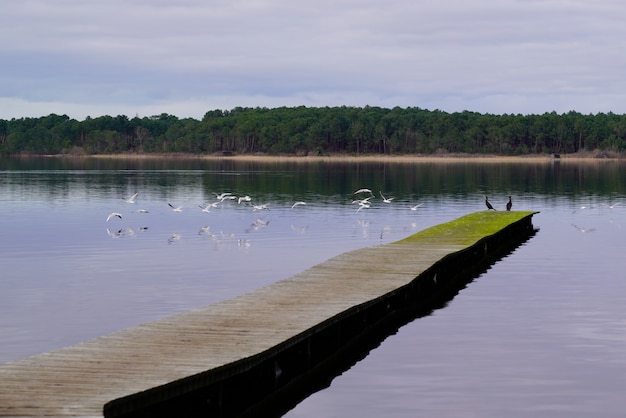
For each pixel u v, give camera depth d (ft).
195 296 89.35
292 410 54.95
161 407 49.01
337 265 95.04
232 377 53.72
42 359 53.42
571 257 119.85
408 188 277.03
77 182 308.19
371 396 56.85
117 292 91.20
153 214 184.03
